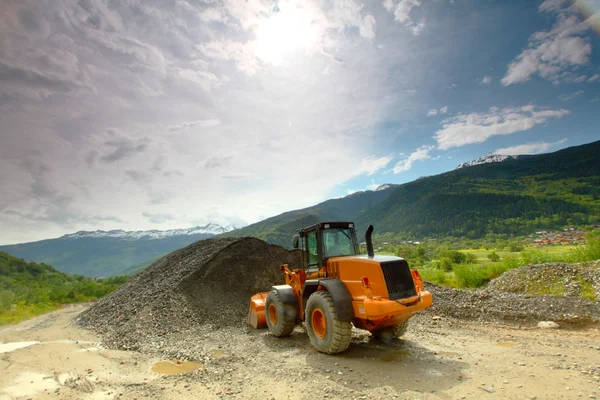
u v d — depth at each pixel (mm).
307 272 7918
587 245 18281
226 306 12031
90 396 5070
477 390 4387
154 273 16625
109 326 11383
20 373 6336
